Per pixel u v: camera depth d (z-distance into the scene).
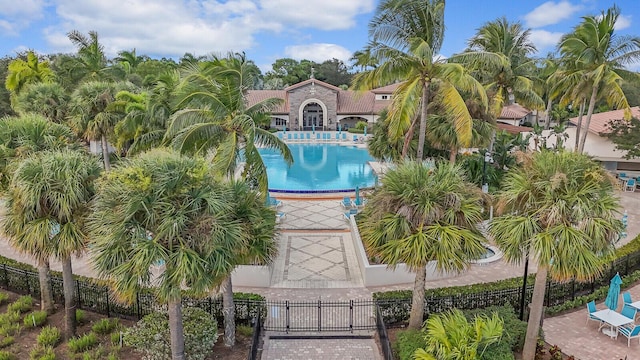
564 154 10.69
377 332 12.98
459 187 11.28
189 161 9.68
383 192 11.60
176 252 9.05
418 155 17.98
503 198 10.82
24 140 13.27
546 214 10.12
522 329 11.91
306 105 63.97
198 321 11.77
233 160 15.61
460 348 9.05
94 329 12.88
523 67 30.95
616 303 13.22
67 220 11.38
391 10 16.62
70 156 11.59
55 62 44.06
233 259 10.03
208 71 15.95
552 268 10.04
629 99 53.41
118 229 9.03
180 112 16.61
